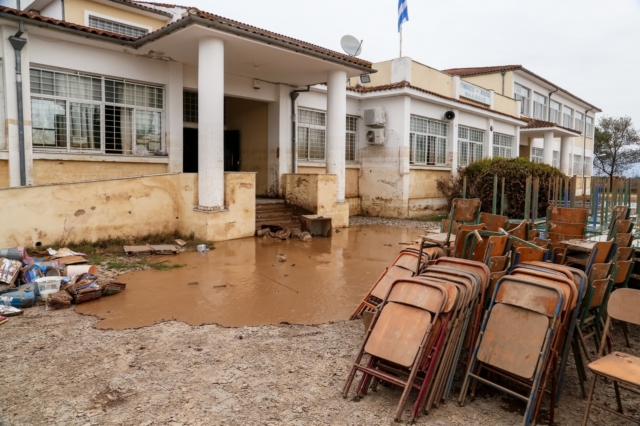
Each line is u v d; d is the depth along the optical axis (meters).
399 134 15.91
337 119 12.54
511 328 3.31
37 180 9.38
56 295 5.50
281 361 4.09
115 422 3.08
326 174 12.55
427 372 3.25
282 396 3.47
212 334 4.70
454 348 3.48
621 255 5.14
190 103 13.11
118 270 7.31
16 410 3.21
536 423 3.22
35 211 8.05
